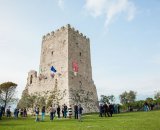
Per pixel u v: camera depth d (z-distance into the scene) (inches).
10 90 2669.8
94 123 897.5
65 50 2169.0
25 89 2421.3
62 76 2082.9
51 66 2242.9
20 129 738.2
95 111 2192.4
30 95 2293.3
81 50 2357.3
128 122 861.2
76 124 884.6
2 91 2647.6
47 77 2231.8
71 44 2224.4
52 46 2336.4
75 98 1988.2
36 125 888.3
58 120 1189.7
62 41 2246.6
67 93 1943.9
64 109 1473.9
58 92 2033.7
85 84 2235.5
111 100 2345.0
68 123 951.6
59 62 2181.3
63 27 2294.5
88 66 2402.8
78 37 2372.0
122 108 2434.8
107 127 725.3
